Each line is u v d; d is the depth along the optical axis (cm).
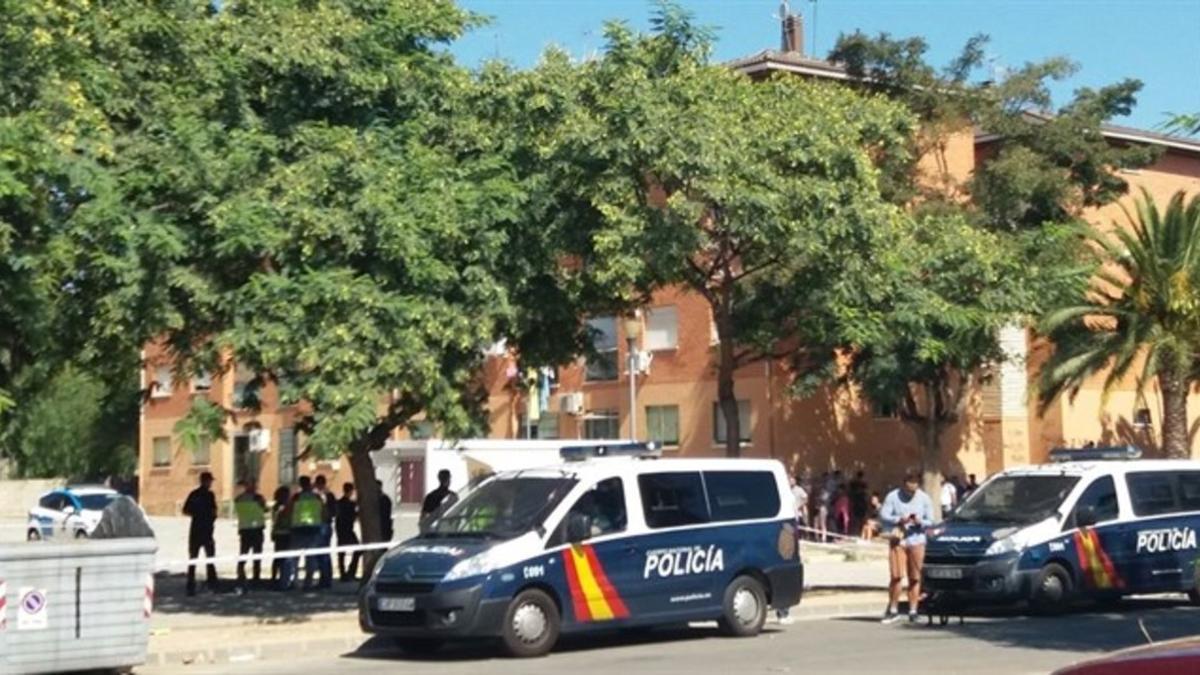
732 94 2272
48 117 1856
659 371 4656
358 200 2006
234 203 1989
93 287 2019
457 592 1662
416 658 1755
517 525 1738
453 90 2273
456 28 2316
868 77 4131
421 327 1991
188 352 2136
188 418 2086
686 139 2128
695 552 1842
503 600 1677
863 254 2262
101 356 2161
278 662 1761
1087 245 3797
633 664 1627
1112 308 3566
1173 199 3506
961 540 2148
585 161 2172
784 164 2245
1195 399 4981
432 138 2267
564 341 2381
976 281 2630
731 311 2427
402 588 1698
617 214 2152
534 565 1705
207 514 2573
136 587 1652
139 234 1956
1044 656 1677
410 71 2253
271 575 2775
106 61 2066
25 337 2033
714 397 4503
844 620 2150
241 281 2062
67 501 4162
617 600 1762
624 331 3781
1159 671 399
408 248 1983
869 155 2500
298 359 1944
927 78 4091
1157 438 4906
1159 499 2278
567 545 1734
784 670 1561
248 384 2170
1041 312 3453
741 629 1884
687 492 1861
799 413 4359
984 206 4044
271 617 2141
